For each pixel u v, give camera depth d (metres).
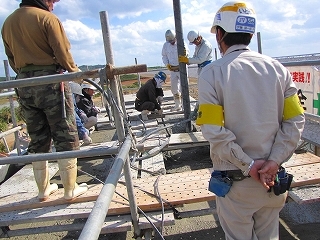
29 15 2.46
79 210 2.67
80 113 5.54
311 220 3.05
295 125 1.62
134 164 3.86
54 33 2.46
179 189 2.86
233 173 1.65
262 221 1.79
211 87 1.59
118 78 2.46
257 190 1.65
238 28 1.62
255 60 1.61
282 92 1.64
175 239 2.85
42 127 2.83
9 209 2.79
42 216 2.62
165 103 8.91
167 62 7.44
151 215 2.59
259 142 1.59
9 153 5.02
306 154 3.50
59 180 4.16
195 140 4.59
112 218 2.57
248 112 1.56
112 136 6.25
